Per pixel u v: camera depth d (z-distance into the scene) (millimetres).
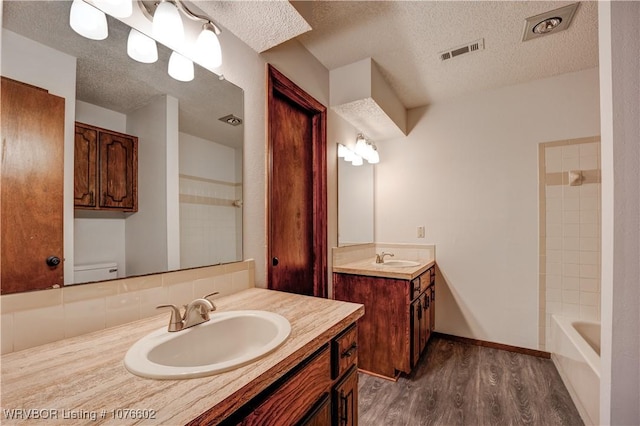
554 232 2445
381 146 3244
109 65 981
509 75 2445
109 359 728
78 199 887
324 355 962
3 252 735
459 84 2600
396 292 2115
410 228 3061
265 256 1646
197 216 1271
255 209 1594
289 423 789
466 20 1769
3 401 554
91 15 928
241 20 1350
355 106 2326
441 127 2932
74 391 588
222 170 1403
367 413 1745
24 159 774
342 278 2340
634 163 720
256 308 1165
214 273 1325
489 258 2689
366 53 2131
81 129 901
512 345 2578
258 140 1628
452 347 2668
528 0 1605
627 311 728
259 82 1645
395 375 2113
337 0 1602
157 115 1123
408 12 1703
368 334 2211
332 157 2418
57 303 833
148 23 1108
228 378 643
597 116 2328
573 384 1867
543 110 2504
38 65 810
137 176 1056
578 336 1956
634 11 730
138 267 1039
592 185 2330
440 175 2928
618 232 735
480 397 1891
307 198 2205
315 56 2168
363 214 2975
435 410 1767
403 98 2859
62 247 848
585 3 1622
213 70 1371
